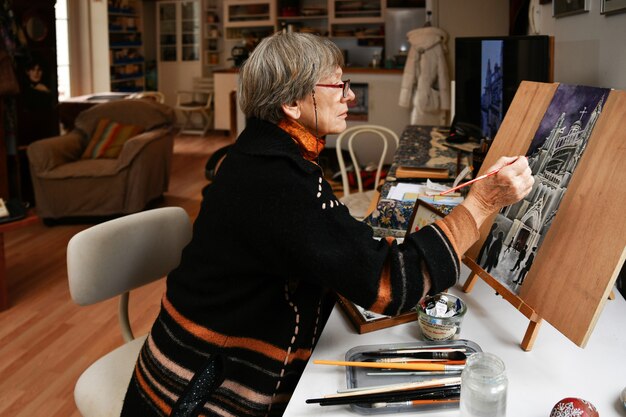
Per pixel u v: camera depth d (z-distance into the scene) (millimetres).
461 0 5656
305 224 1058
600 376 1061
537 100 1332
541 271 1126
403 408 989
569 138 1173
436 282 1071
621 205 990
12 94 4699
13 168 5078
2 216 3215
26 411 2367
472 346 1150
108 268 1658
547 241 1134
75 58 8539
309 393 1047
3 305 3262
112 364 1614
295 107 1151
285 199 1066
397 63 7367
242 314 1177
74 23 8477
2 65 4598
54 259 4066
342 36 9195
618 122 1054
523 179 1108
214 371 1187
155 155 5195
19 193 5129
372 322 1265
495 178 1110
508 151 1372
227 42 10250
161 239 1766
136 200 4906
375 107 6770
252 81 1149
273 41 1146
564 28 2438
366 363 1089
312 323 1220
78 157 5211
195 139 9461
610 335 1195
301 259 1060
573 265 1051
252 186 1095
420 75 5840
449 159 2898
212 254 1175
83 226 4855
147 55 10312
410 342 1183
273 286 1159
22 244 4387
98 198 4863
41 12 5285
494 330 1229
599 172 1060
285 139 1139
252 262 1129
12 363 2727
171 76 10359
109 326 3096
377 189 2594
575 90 1210
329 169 6449
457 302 1235
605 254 988
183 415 1161
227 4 9562
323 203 1074
